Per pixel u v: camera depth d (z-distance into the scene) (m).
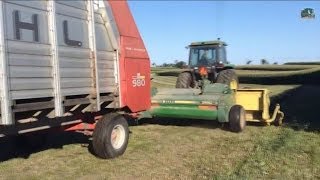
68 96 7.52
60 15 7.29
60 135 10.70
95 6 8.41
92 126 8.49
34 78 6.64
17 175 7.40
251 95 12.50
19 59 6.35
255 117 12.77
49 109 7.10
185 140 10.38
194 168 7.77
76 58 7.66
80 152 9.02
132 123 12.73
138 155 8.77
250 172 7.32
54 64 7.06
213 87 11.93
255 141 10.12
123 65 9.05
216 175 7.17
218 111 11.44
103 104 8.78
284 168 7.59
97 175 7.41
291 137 10.37
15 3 6.34
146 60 9.87
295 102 19.17
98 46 8.34
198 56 17.47
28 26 6.57
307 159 8.22
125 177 7.28
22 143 9.12
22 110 6.39
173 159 8.45
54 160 8.39
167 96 12.05
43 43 6.87
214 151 9.12
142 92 9.69
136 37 9.60
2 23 6.04
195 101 11.63
